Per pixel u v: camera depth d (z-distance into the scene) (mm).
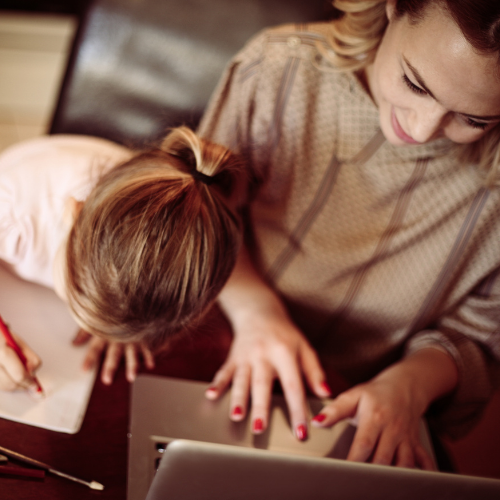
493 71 500
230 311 840
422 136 601
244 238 921
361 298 879
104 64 1066
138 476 597
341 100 738
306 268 870
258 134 811
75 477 583
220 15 1065
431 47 522
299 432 681
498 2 462
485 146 711
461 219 791
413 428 710
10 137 1755
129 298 563
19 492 553
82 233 581
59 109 1082
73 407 656
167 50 1072
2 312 724
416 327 899
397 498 477
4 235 759
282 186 827
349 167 780
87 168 827
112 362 719
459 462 1513
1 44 1587
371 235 817
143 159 644
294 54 753
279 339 788
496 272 865
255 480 461
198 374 752
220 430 670
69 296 607
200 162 622
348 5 668
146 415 664
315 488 469
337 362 953
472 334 875
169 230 557
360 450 664
